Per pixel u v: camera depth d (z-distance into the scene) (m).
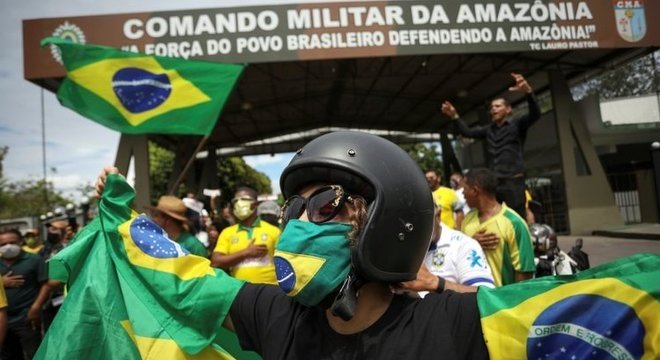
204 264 1.86
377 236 1.29
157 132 5.18
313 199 1.34
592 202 14.38
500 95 20.70
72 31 11.36
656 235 10.43
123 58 5.14
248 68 15.85
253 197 5.32
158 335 1.81
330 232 1.29
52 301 6.12
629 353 1.17
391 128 28.73
